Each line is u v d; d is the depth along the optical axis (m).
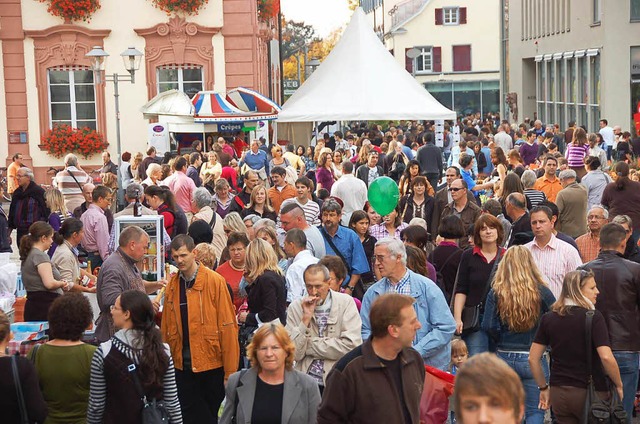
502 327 9.53
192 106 29.27
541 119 63.75
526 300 9.27
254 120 29.91
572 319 8.65
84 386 8.22
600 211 12.66
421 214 16.23
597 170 19.62
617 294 9.65
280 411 7.38
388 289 9.45
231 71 34.78
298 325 8.99
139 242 10.42
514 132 45.00
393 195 14.25
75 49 34.00
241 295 11.37
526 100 69.00
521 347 9.45
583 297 8.68
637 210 16.58
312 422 7.44
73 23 34.03
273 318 10.29
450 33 86.88
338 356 8.93
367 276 12.98
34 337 10.48
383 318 6.55
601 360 8.58
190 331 9.88
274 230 12.64
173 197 15.52
